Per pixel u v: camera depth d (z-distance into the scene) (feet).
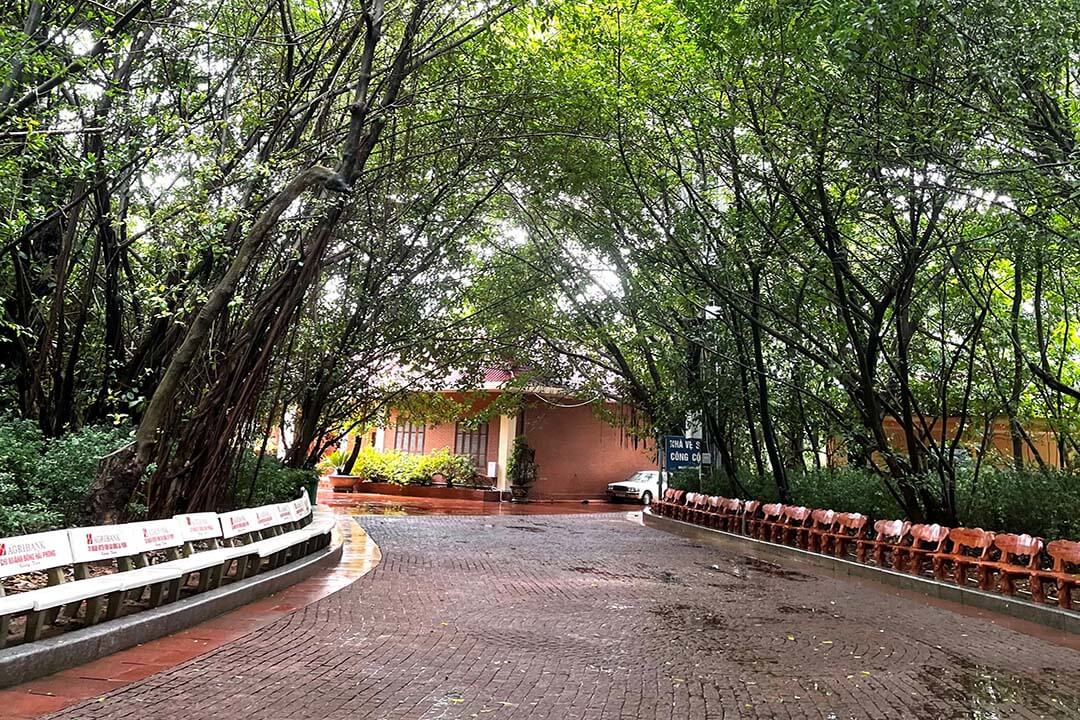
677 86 41.63
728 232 47.24
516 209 61.98
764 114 38.37
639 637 24.23
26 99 26.81
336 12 38.50
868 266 41.14
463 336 71.46
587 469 110.83
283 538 31.76
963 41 29.58
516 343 75.82
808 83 32.53
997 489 40.63
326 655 20.20
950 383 47.96
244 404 35.47
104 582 19.02
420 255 58.08
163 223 32.78
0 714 14.34
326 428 71.31
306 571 33.14
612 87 42.06
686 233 47.26
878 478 49.70
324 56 37.86
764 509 54.29
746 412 59.00
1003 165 29.89
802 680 19.84
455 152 48.47
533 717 16.06
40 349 37.04
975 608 31.65
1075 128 31.83
